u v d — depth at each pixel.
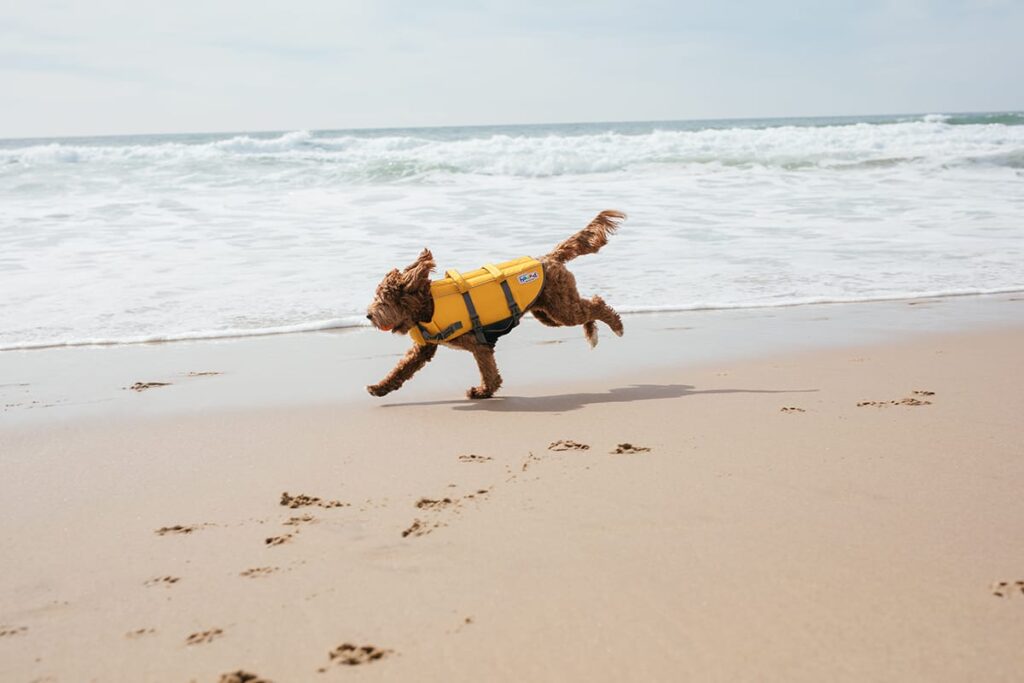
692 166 22.81
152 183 20.28
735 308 10.27
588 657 3.04
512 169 22.55
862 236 14.26
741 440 5.55
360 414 6.50
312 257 12.34
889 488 4.57
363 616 3.39
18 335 8.91
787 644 3.07
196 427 6.15
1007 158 22.52
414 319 6.79
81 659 3.14
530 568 3.75
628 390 7.10
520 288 7.03
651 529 4.12
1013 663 2.90
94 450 5.64
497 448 5.57
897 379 7.14
